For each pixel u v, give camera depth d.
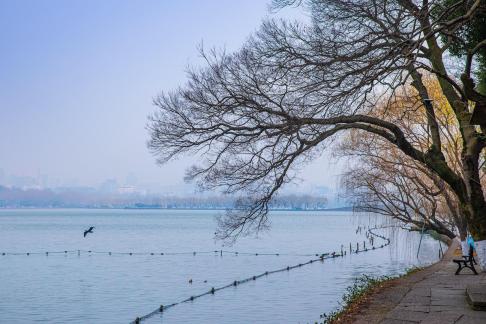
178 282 40.16
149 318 26.58
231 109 19.17
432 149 20.09
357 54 18.03
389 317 14.70
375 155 40.50
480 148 19.09
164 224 172.38
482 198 19.05
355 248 71.50
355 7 18.52
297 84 19.16
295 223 184.12
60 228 139.88
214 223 182.50
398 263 49.31
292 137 19.11
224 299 31.42
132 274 45.53
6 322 26.48
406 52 15.52
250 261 55.53
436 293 18.44
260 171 19.64
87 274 45.75
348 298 21.05
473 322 13.64
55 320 26.84
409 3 18.08
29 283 40.47
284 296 31.89
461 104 19.72
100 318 27.14
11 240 92.50
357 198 44.84
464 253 30.91
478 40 21.00
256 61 19.31
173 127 19.83
